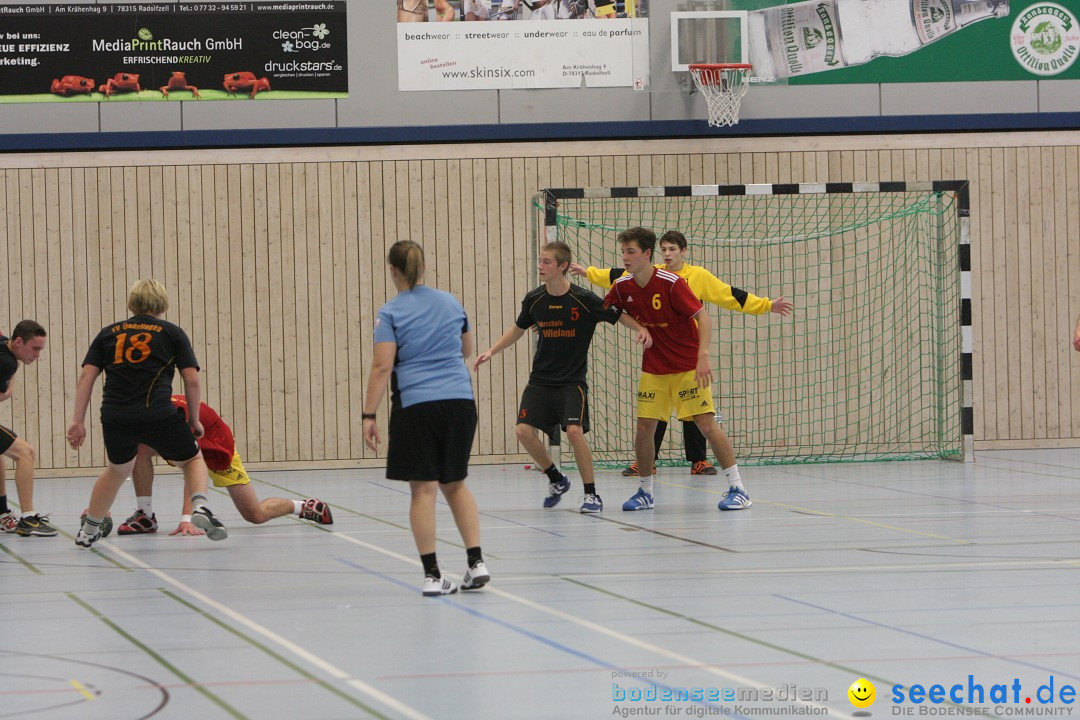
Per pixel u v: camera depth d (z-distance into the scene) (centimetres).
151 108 2062
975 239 2181
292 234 2092
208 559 1035
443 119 2103
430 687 584
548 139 2123
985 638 683
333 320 2097
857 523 1223
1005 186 2181
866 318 2169
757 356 2158
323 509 1269
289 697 567
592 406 2136
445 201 2114
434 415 834
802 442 2166
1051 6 2173
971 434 1966
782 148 2150
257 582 910
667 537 1140
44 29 2045
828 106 2141
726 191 1888
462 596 838
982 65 2164
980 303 2183
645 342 1312
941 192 1995
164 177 2070
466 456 858
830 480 1717
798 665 621
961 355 1966
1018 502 1393
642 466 1382
